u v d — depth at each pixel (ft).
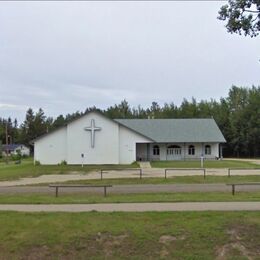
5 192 71.15
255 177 102.17
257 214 42.70
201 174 117.80
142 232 38.04
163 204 51.06
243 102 309.83
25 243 37.06
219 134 245.45
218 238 37.35
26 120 413.59
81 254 35.78
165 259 34.91
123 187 77.10
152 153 243.19
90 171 141.90
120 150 197.26
